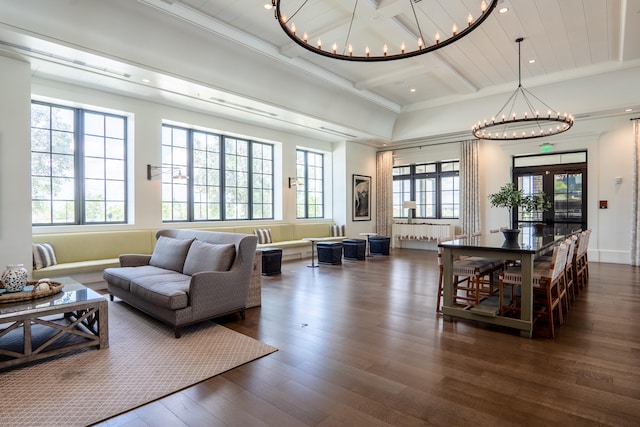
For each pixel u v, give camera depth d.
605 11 4.62
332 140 9.80
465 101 8.05
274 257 6.30
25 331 2.60
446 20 4.81
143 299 3.62
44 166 5.39
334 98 7.47
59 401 2.15
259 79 6.03
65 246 5.19
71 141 5.66
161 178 6.49
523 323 3.22
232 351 2.90
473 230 8.83
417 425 1.91
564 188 7.84
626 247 7.03
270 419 1.97
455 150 9.34
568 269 4.31
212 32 4.78
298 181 9.08
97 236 5.53
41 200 5.36
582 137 7.43
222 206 7.71
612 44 5.57
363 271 6.60
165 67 4.92
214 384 2.37
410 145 10.16
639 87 6.25
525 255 3.24
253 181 8.34
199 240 4.44
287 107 6.80
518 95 7.38
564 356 2.79
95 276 5.12
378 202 10.66
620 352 2.87
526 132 8.07
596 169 7.30
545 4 4.46
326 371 2.55
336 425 1.92
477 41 5.45
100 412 2.04
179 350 2.93
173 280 3.74
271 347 2.99
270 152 8.72
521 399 2.17
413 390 2.28
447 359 2.74
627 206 7.01
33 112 5.30
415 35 5.19
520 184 8.39
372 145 10.47
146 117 6.25
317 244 7.72
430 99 8.40
